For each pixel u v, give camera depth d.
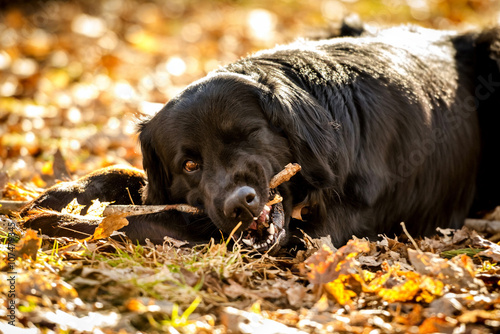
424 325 4.30
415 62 7.54
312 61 6.82
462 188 8.10
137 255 5.61
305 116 6.22
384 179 6.85
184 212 6.55
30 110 12.40
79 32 17.34
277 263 5.85
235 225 5.76
